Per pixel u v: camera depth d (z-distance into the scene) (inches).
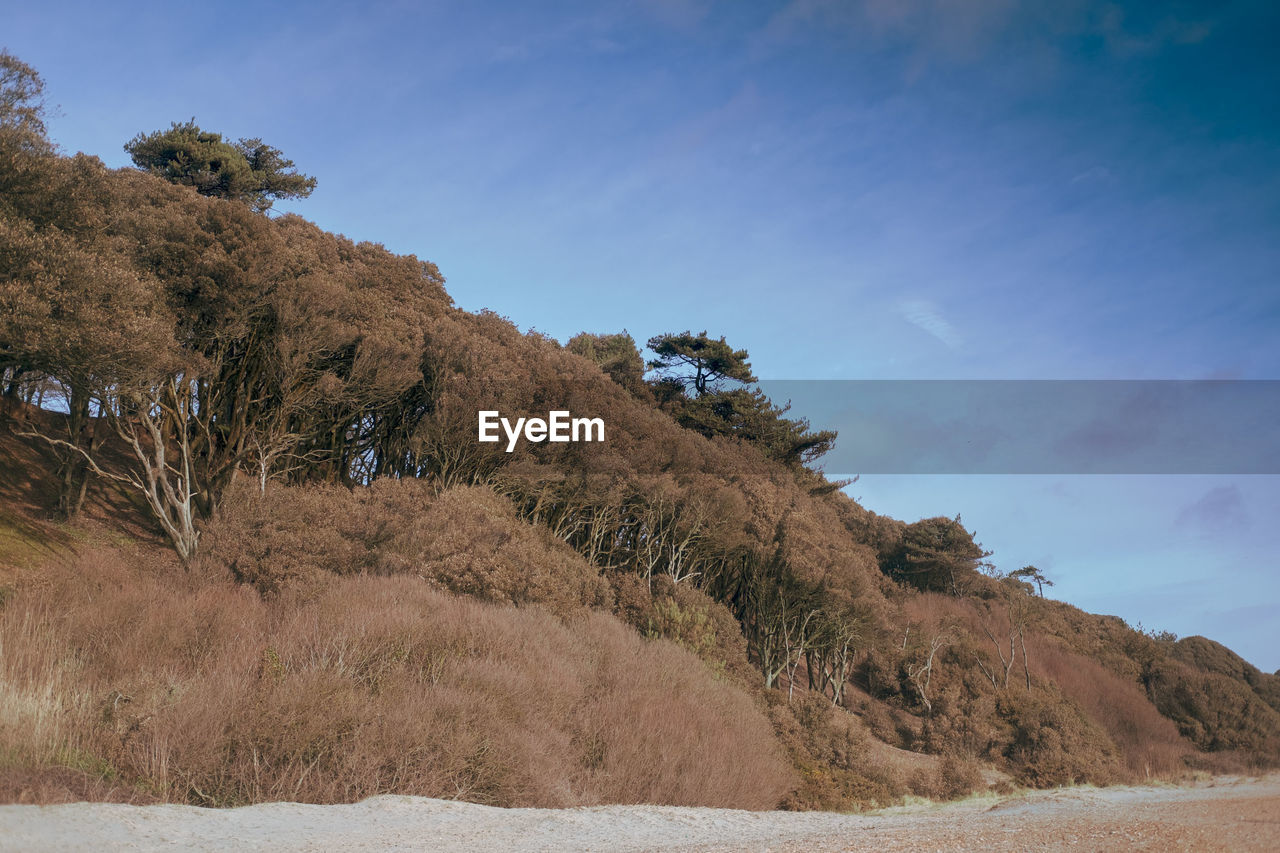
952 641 2014.0
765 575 1633.9
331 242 1509.6
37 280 815.1
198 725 409.1
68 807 287.1
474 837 293.6
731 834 308.0
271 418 1216.2
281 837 278.4
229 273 1020.5
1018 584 2760.8
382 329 1218.0
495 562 949.2
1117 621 2795.3
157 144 1840.6
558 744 568.7
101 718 404.2
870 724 1675.7
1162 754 1681.8
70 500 1139.9
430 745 466.0
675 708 745.0
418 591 805.2
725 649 1268.5
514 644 706.2
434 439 1238.9
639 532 1624.0
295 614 673.6
